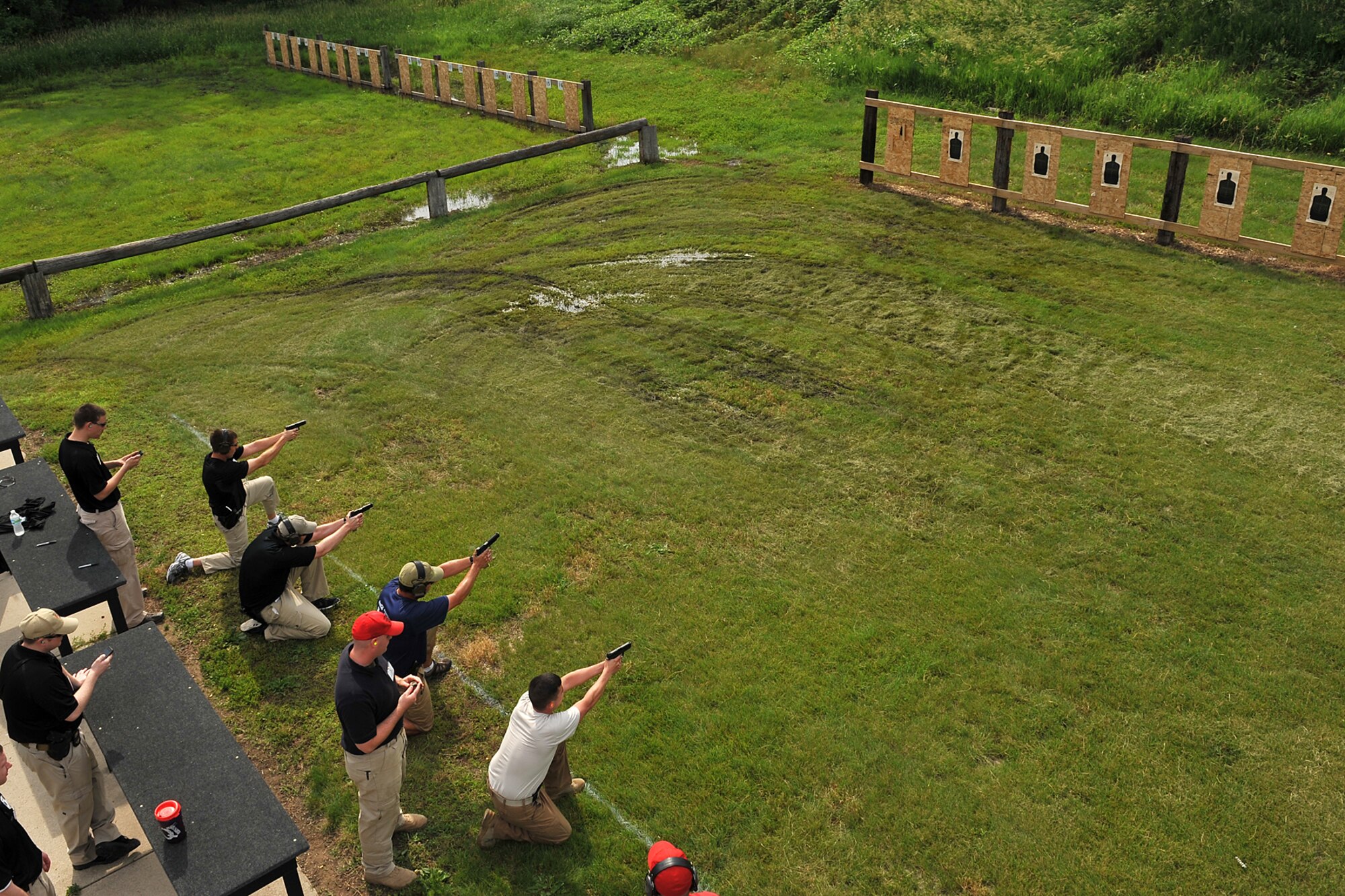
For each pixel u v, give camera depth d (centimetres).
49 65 3134
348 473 1002
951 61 2148
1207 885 562
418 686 588
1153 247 1361
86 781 584
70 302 1504
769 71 2362
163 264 1606
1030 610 770
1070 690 695
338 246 1634
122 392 1189
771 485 940
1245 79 1845
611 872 589
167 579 856
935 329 1191
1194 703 679
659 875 444
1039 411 1016
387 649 655
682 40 2694
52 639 558
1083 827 599
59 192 2012
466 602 810
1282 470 905
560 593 819
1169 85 1838
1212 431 965
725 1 2866
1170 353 1097
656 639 763
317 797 652
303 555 756
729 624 774
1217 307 1188
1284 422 968
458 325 1307
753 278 1364
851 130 1955
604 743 676
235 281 1520
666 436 1028
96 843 611
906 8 2398
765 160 1844
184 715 604
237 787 554
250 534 920
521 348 1232
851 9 2506
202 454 1048
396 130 2311
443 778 660
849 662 730
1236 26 1972
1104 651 727
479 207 1762
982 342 1153
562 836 601
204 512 955
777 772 645
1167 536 838
